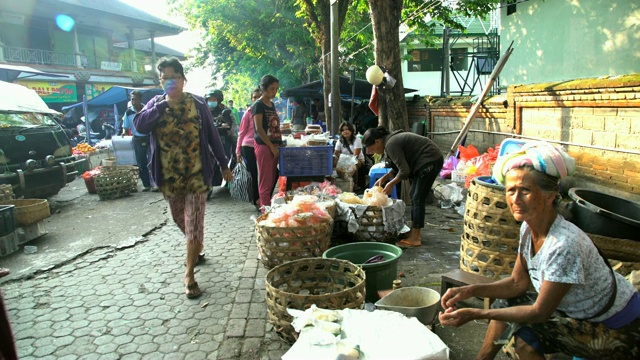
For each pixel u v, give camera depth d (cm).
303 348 222
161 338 320
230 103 1866
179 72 386
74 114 2212
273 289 295
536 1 907
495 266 364
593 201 397
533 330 212
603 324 201
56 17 2775
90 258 495
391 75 687
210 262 468
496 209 358
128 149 1016
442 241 516
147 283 418
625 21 711
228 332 322
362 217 489
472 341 304
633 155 465
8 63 2461
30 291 407
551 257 194
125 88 2011
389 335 234
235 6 2170
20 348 310
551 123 612
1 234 501
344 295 286
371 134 502
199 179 393
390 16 678
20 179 705
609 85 480
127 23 3139
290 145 653
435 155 480
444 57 1434
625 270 324
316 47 2125
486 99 795
